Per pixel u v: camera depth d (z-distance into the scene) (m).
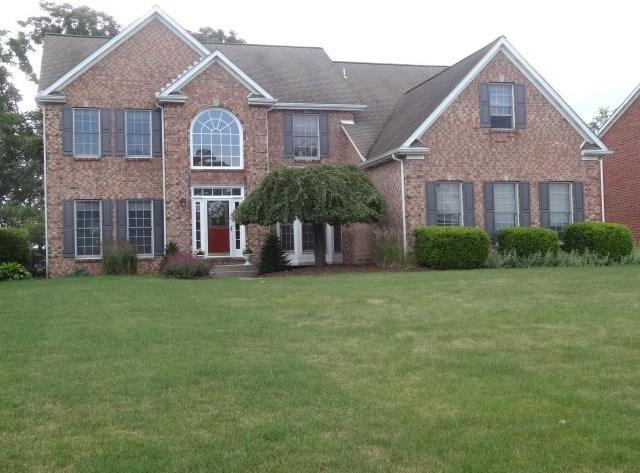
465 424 5.50
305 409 5.96
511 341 8.65
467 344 8.55
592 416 5.64
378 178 23.91
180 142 23.34
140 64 23.72
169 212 23.22
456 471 4.59
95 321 10.77
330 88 26.61
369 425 5.52
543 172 23.34
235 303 12.62
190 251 23.28
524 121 23.19
